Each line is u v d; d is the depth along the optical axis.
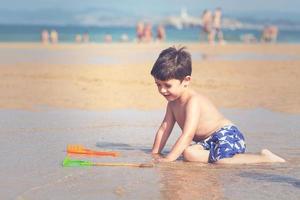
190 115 6.11
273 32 57.41
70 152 6.24
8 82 14.50
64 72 17.23
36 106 10.21
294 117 9.18
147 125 8.35
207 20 45.97
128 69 18.12
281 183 5.07
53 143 6.88
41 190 4.76
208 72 17.20
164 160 5.99
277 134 7.68
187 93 6.22
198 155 5.95
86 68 18.61
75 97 11.55
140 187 4.88
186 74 6.09
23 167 5.58
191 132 6.07
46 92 12.38
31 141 6.98
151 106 10.38
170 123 6.43
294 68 18.88
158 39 50.75
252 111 9.82
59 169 5.52
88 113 9.45
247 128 8.14
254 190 4.83
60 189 4.80
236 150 6.01
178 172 5.46
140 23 52.28
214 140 6.07
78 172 5.40
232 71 17.61
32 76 16.09
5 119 8.71
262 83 14.28
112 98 11.45
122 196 4.61
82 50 33.97
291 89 13.05
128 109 9.98
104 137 7.38
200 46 40.59
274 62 21.73
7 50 33.97
